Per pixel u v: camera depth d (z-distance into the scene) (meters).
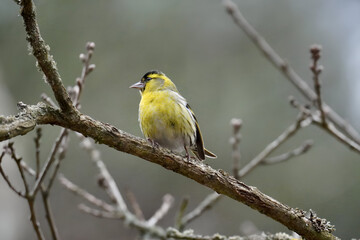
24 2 3.89
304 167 13.95
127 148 4.68
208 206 7.42
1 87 13.42
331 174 13.75
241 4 16.38
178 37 15.55
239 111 14.70
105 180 7.69
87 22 14.94
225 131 14.48
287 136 7.79
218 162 14.14
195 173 4.85
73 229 13.60
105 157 14.12
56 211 13.55
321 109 7.25
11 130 3.96
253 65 15.34
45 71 4.18
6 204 11.05
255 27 16.20
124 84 14.80
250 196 4.85
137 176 14.24
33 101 13.75
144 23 15.41
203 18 15.80
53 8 14.64
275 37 16.08
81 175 13.85
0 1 14.29
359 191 13.35
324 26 16.09
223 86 15.10
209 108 14.87
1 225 10.73
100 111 14.43
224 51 15.53
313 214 4.92
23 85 13.86
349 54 15.64
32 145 13.21
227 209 13.91
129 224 7.16
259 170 14.04
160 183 14.30
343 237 12.98
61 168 13.77
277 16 16.27
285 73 8.37
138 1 15.48
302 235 4.89
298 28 16.09
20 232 11.70
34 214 5.79
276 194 13.78
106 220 13.88
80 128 4.48
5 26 14.16
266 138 14.30
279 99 14.74
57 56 14.35
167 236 5.83
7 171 11.29
